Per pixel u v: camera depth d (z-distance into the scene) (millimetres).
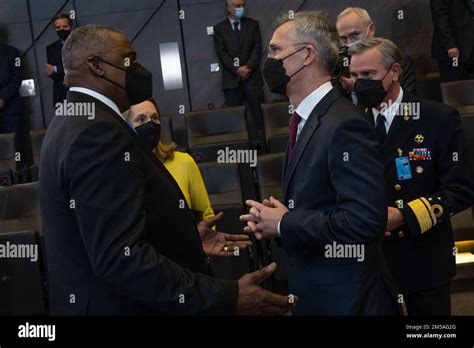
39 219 4426
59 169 1632
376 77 2467
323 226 1869
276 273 4055
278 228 1969
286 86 2031
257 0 8250
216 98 8398
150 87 1824
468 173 2484
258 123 7652
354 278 1949
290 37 2006
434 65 7668
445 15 6840
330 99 1976
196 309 1642
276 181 4559
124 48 1799
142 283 1579
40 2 8297
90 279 1688
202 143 6227
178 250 1800
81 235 1625
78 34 1789
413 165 2500
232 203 4492
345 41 3744
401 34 8148
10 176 5688
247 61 7652
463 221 4551
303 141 1968
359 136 1874
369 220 1820
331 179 1892
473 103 5715
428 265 2500
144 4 8320
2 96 7770
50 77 7707
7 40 8328
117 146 1631
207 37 8352
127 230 1591
